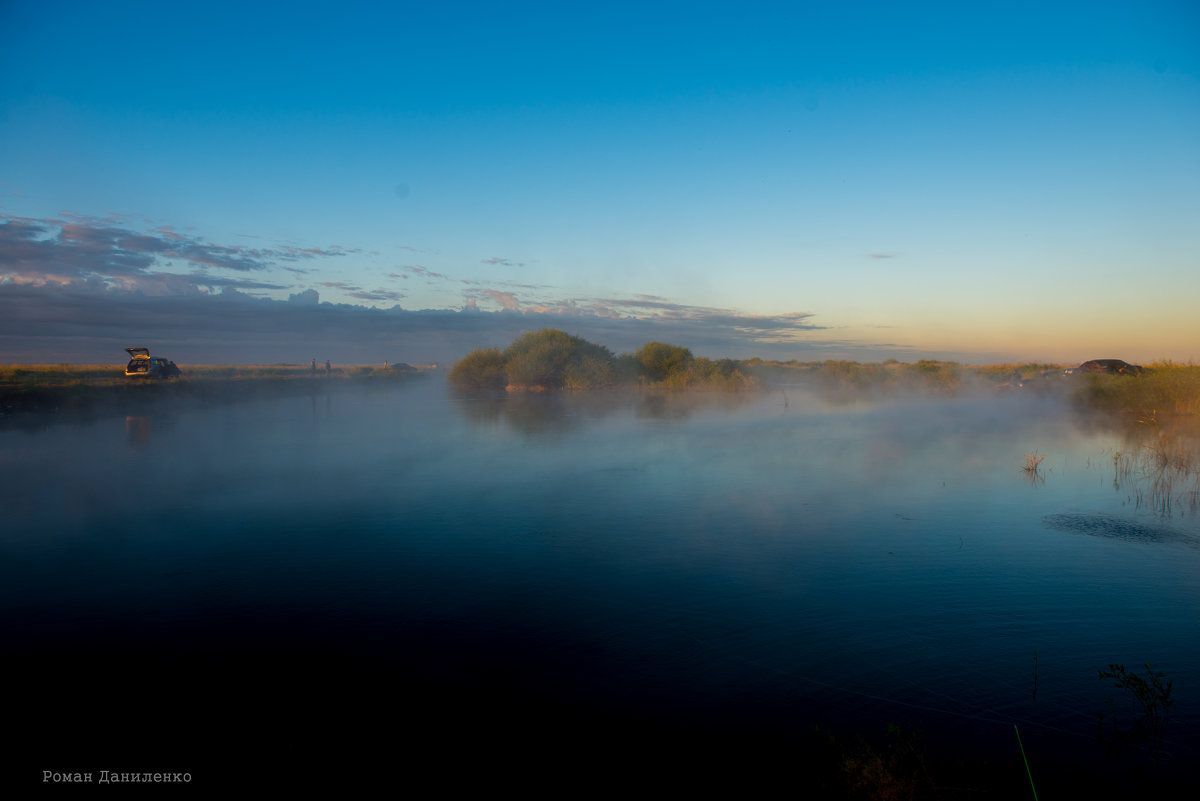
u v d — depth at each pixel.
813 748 3.88
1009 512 9.26
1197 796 3.42
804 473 12.10
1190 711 4.25
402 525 8.55
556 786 3.54
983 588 6.36
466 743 3.92
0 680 4.61
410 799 3.44
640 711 4.28
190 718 4.16
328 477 11.59
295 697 4.42
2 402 21.56
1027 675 4.71
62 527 8.36
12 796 3.43
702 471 12.27
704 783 3.56
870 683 4.61
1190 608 5.87
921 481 11.38
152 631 5.39
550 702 4.38
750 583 6.49
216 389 30.81
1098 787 3.50
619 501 9.89
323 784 3.54
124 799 3.40
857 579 6.61
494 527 8.46
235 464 12.86
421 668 4.81
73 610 5.80
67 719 4.14
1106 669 4.80
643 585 6.44
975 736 3.99
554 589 6.34
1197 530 8.36
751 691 4.51
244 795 3.46
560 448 15.09
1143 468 12.60
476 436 17.17
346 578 6.61
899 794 3.40
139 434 17.42
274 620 5.63
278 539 7.90
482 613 5.78
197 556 7.26
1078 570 6.85
